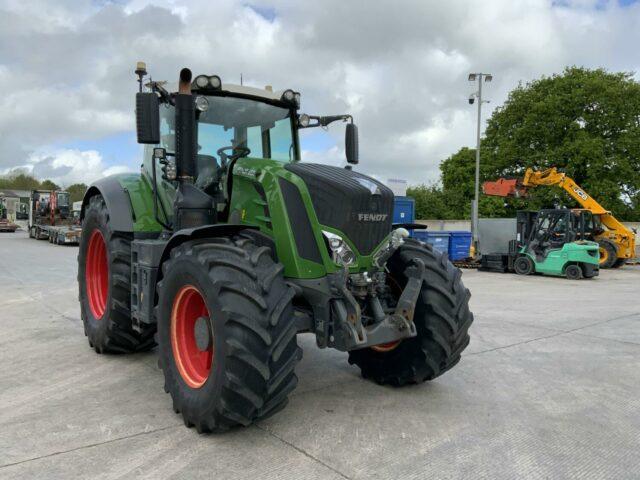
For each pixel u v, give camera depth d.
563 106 31.16
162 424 3.46
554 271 14.18
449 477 2.82
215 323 3.10
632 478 2.86
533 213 15.05
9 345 5.54
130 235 4.88
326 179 3.55
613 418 3.76
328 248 3.49
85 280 5.55
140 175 5.28
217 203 4.29
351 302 3.37
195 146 4.18
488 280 13.44
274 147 4.71
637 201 31.12
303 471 2.85
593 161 29.98
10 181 72.81
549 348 5.79
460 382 4.51
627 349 5.78
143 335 4.94
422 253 4.19
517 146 32.62
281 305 3.16
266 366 3.04
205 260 3.24
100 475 2.76
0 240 27.53
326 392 4.18
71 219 26.62
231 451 3.07
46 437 3.23
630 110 30.75
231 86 4.48
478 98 20.73
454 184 40.03
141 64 4.29
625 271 16.34
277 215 3.60
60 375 4.50
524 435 3.41
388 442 3.25
